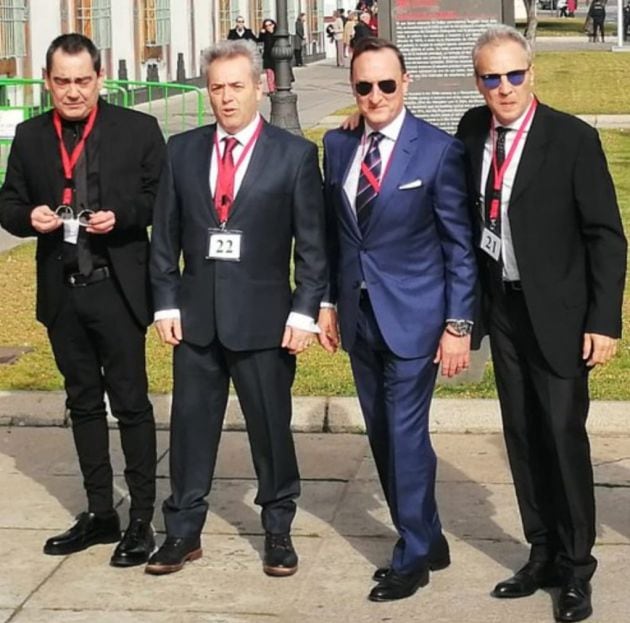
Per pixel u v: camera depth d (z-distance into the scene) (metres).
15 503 6.79
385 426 5.71
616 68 36.66
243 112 5.63
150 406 6.15
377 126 5.46
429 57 8.93
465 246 5.46
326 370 8.84
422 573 5.66
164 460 7.37
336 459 7.35
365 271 5.52
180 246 5.85
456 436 7.66
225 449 7.51
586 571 5.45
